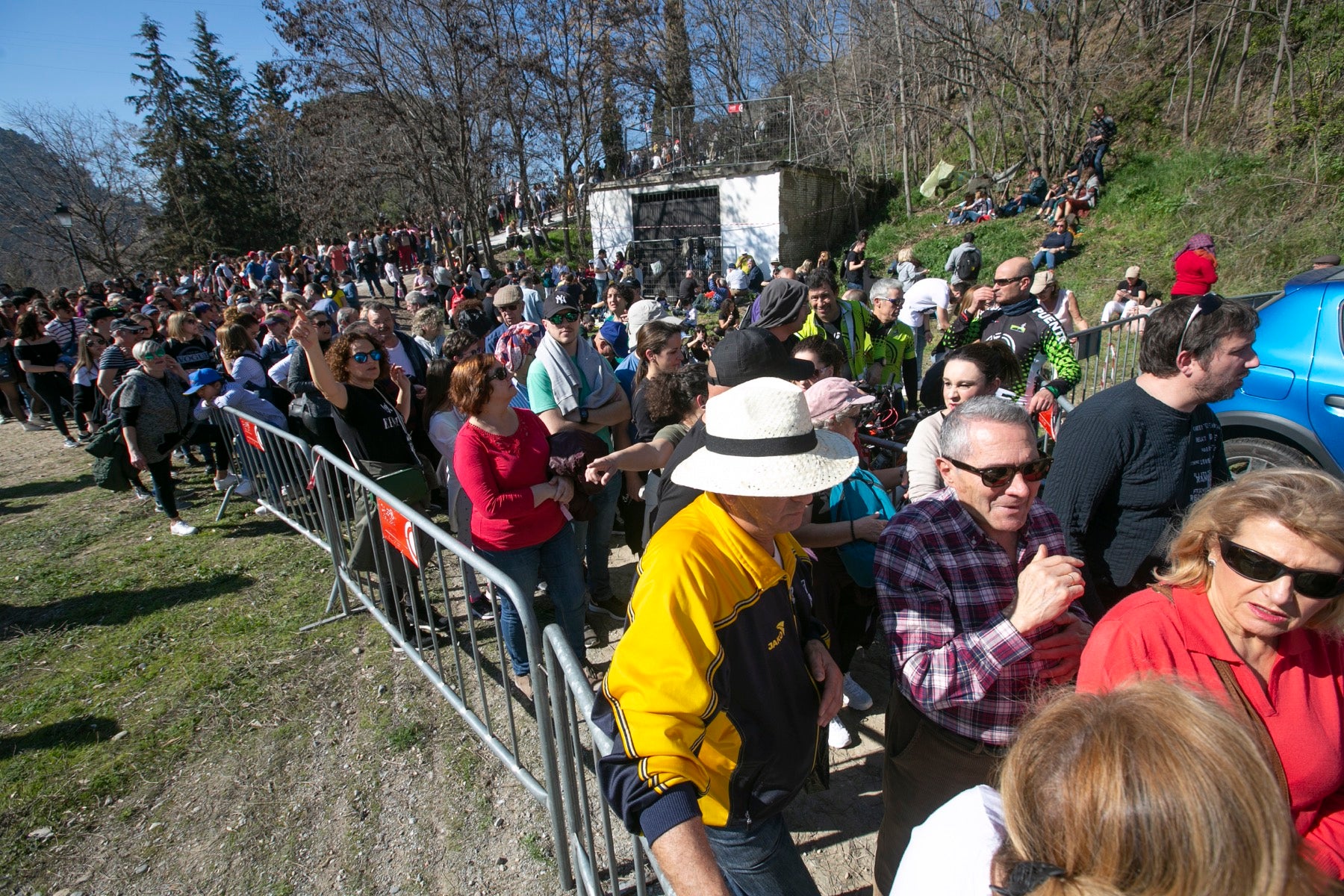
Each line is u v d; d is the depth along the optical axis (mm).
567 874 2396
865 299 13000
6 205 38344
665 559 1462
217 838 2727
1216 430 2328
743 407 1559
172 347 7219
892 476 3506
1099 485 2232
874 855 2543
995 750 1779
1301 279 4426
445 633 4066
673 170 21859
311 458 4320
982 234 18312
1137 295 11266
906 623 1791
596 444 3287
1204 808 751
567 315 3830
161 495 5766
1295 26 15109
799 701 1664
